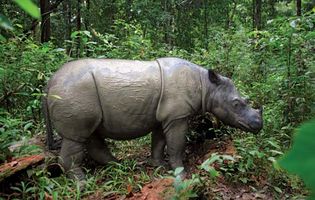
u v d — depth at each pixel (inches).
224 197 170.9
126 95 190.2
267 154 200.1
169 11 674.8
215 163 192.2
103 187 172.9
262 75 291.6
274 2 702.5
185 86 195.3
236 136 223.5
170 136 195.3
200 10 732.0
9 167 158.7
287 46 239.8
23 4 27.2
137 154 231.5
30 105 232.4
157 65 198.1
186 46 701.9
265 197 173.8
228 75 289.1
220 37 358.3
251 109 203.6
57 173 187.6
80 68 191.3
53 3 559.2
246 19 793.6
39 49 262.8
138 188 172.9
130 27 361.4
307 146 17.6
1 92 217.9
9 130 191.6
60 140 213.6
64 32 607.2
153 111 193.9
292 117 227.9
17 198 153.7
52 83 191.6
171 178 157.4
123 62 197.3
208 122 228.5
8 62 229.8
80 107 185.8
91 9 618.8
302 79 230.4
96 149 205.3
